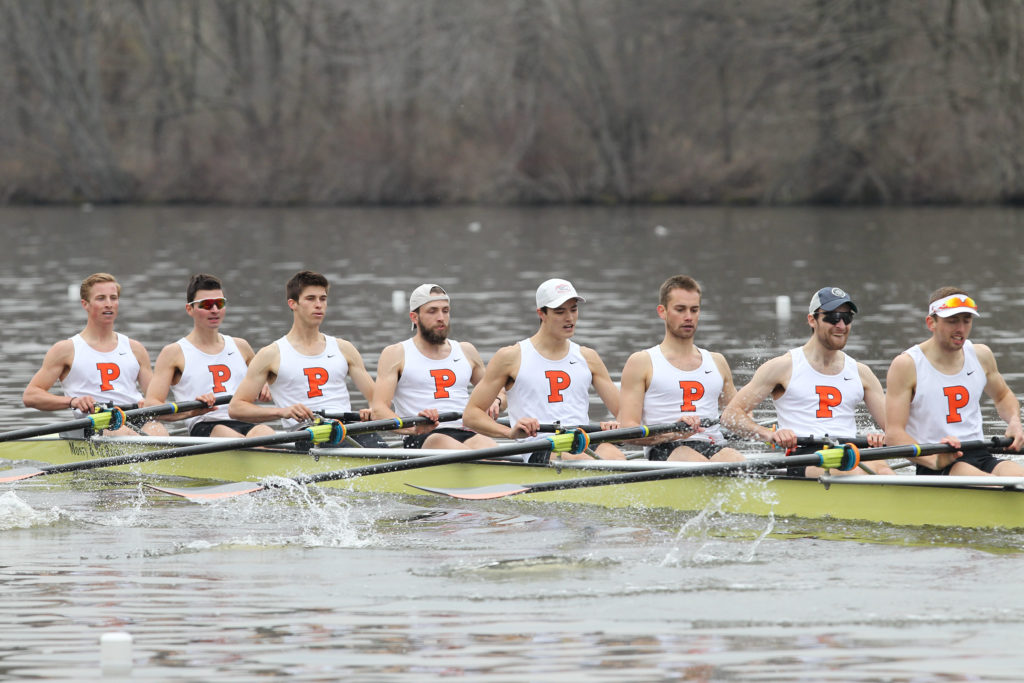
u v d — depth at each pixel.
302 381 34.25
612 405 32.12
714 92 166.75
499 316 66.81
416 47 163.50
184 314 67.69
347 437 33.44
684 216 149.62
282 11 185.12
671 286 30.30
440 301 33.25
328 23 178.50
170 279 87.50
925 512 26.67
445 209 172.12
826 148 158.50
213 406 35.19
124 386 37.00
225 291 80.25
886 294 74.06
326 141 182.88
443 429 32.62
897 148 155.50
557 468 30.45
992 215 137.50
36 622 20.72
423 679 18.00
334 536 26.88
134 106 190.12
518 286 82.06
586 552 25.16
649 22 161.12
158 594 22.34
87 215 166.12
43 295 78.44
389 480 32.03
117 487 33.12
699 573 23.34
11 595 22.36
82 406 35.00
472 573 23.62
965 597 21.44
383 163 179.88
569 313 31.08
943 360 28.00
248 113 186.50
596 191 174.00
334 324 64.25
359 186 180.12
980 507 26.16
